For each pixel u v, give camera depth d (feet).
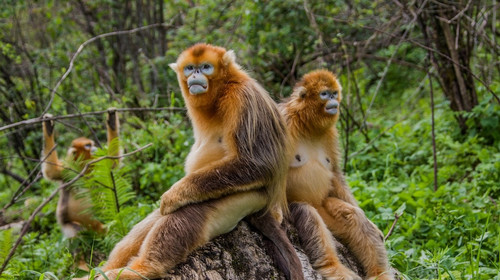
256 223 20.33
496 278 22.06
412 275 23.65
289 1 45.09
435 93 50.06
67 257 30.12
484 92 40.57
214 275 18.85
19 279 27.45
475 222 27.50
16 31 53.72
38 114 47.14
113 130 33.91
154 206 30.53
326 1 46.01
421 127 40.83
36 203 36.73
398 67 55.52
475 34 38.55
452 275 21.22
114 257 19.21
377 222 28.04
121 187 30.42
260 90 20.33
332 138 24.56
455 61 38.11
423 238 27.63
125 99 44.62
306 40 47.52
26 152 46.68
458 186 32.07
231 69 20.42
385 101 54.44
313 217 21.45
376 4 44.39
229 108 19.80
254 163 19.21
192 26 51.29
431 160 36.24
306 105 23.41
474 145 36.35
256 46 47.91
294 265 19.49
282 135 20.20
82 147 35.94
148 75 57.06
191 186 18.58
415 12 38.50
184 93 21.27
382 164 37.35
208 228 18.74
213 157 20.31
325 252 20.89
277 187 20.08
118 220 28.94
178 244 18.11
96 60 56.59
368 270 22.03
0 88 46.75
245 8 45.88
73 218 34.14
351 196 24.41
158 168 37.24
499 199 30.91
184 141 40.65
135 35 59.06
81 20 60.49
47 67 51.62
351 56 46.91
